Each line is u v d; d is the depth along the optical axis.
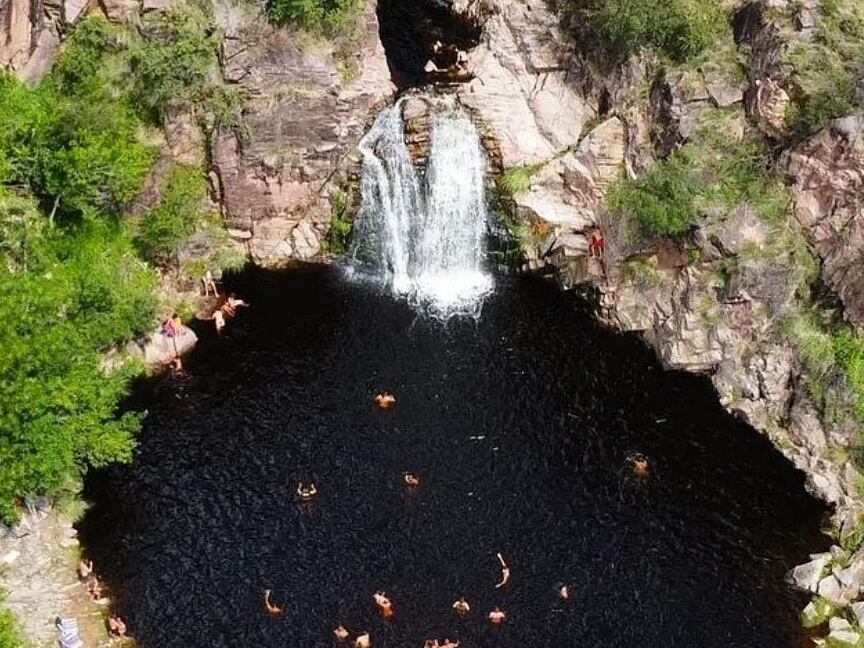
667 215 67.31
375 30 75.06
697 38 70.25
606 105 74.94
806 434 61.78
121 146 66.94
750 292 65.06
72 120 65.00
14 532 55.22
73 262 66.12
